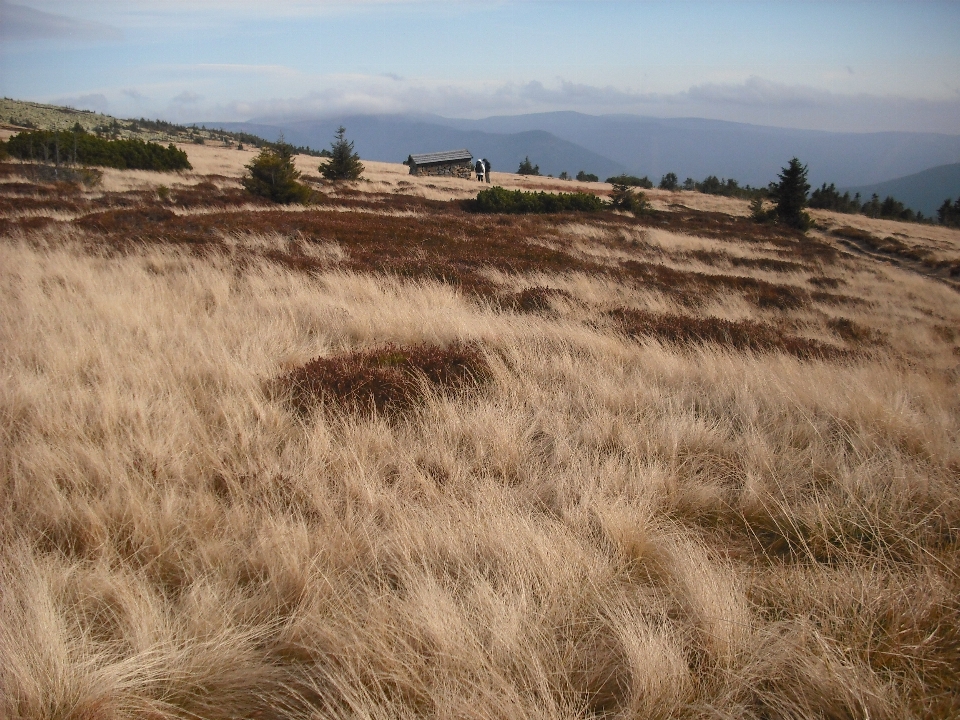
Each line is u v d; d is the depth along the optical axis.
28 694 1.73
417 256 12.49
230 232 12.96
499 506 2.91
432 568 2.46
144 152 32.12
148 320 6.08
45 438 3.45
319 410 4.00
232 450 3.46
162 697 1.86
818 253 26.22
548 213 30.73
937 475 3.44
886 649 2.07
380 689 1.80
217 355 5.02
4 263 8.28
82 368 4.75
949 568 2.48
